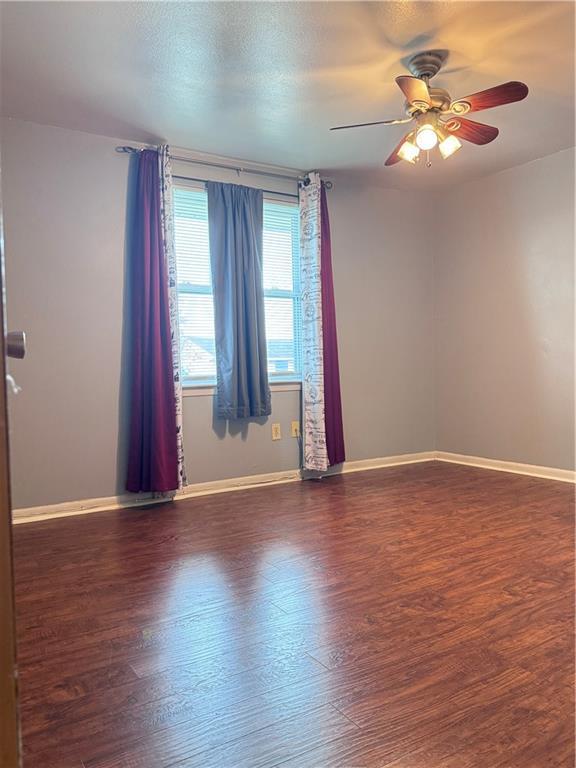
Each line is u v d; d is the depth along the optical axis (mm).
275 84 3025
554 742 1393
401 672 1724
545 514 3377
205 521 3365
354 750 1381
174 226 3953
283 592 2332
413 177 4723
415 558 2684
